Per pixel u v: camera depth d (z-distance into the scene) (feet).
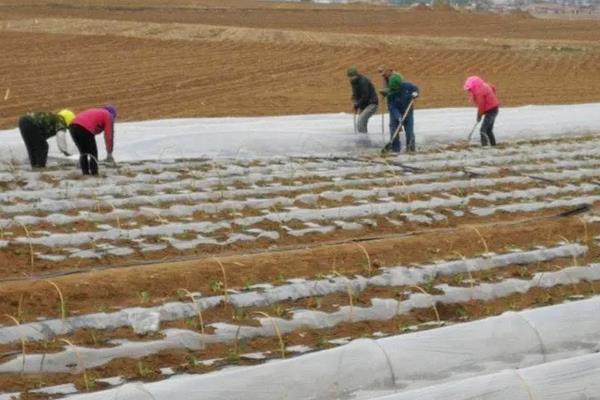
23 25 151.53
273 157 59.57
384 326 30.55
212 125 69.00
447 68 132.05
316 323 30.04
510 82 118.62
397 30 191.93
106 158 54.08
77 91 94.94
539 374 24.38
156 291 32.09
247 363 26.71
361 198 48.01
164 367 26.55
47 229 40.29
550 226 42.60
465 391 23.18
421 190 50.08
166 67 117.60
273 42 149.59
